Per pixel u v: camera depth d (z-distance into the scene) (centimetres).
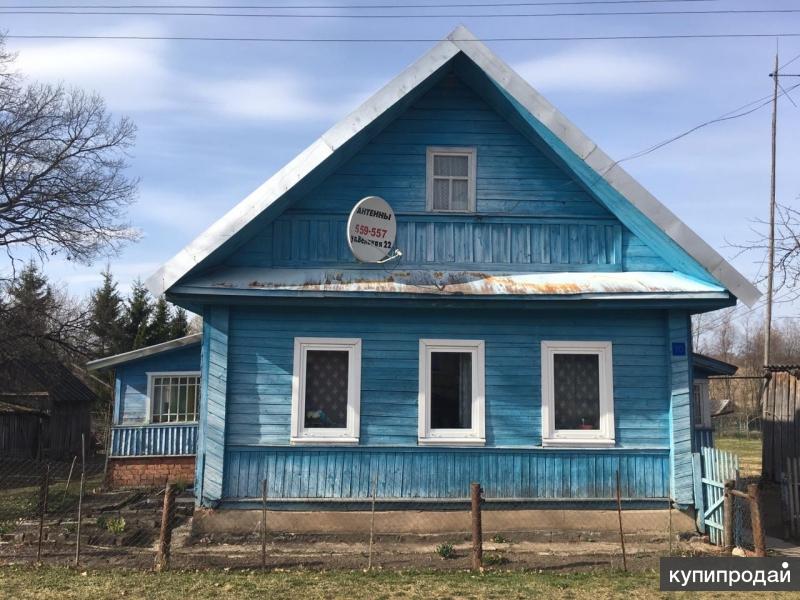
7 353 2562
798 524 1189
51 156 2578
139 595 748
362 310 1091
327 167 1084
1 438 2603
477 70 1076
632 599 754
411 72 1055
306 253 1112
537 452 1076
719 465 1023
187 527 1167
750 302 1004
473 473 1066
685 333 1098
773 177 2517
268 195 1015
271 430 1059
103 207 2711
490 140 1159
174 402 1948
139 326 3791
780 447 1744
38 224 2561
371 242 1077
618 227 1147
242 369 1067
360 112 1036
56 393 3000
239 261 1098
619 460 1081
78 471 2430
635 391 1098
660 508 1073
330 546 995
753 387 4619
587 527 1058
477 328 1101
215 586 783
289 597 745
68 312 3391
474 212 1138
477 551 875
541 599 749
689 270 1080
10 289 2670
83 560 920
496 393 1088
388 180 1141
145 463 1902
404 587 789
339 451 1061
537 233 1141
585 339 1105
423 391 1080
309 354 1088
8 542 1045
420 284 1050
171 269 997
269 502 1043
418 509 1057
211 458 1039
